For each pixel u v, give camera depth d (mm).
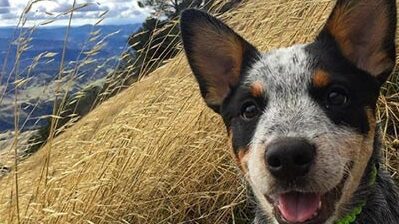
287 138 271
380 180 314
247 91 308
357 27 311
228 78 340
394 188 325
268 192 280
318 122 280
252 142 296
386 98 439
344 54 305
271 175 275
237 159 311
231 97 326
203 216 425
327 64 299
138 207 431
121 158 439
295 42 454
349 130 284
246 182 337
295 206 282
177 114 451
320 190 274
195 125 442
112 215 428
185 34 347
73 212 425
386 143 415
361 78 299
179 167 436
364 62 307
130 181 434
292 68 302
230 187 431
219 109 346
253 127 301
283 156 267
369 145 293
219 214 429
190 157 437
